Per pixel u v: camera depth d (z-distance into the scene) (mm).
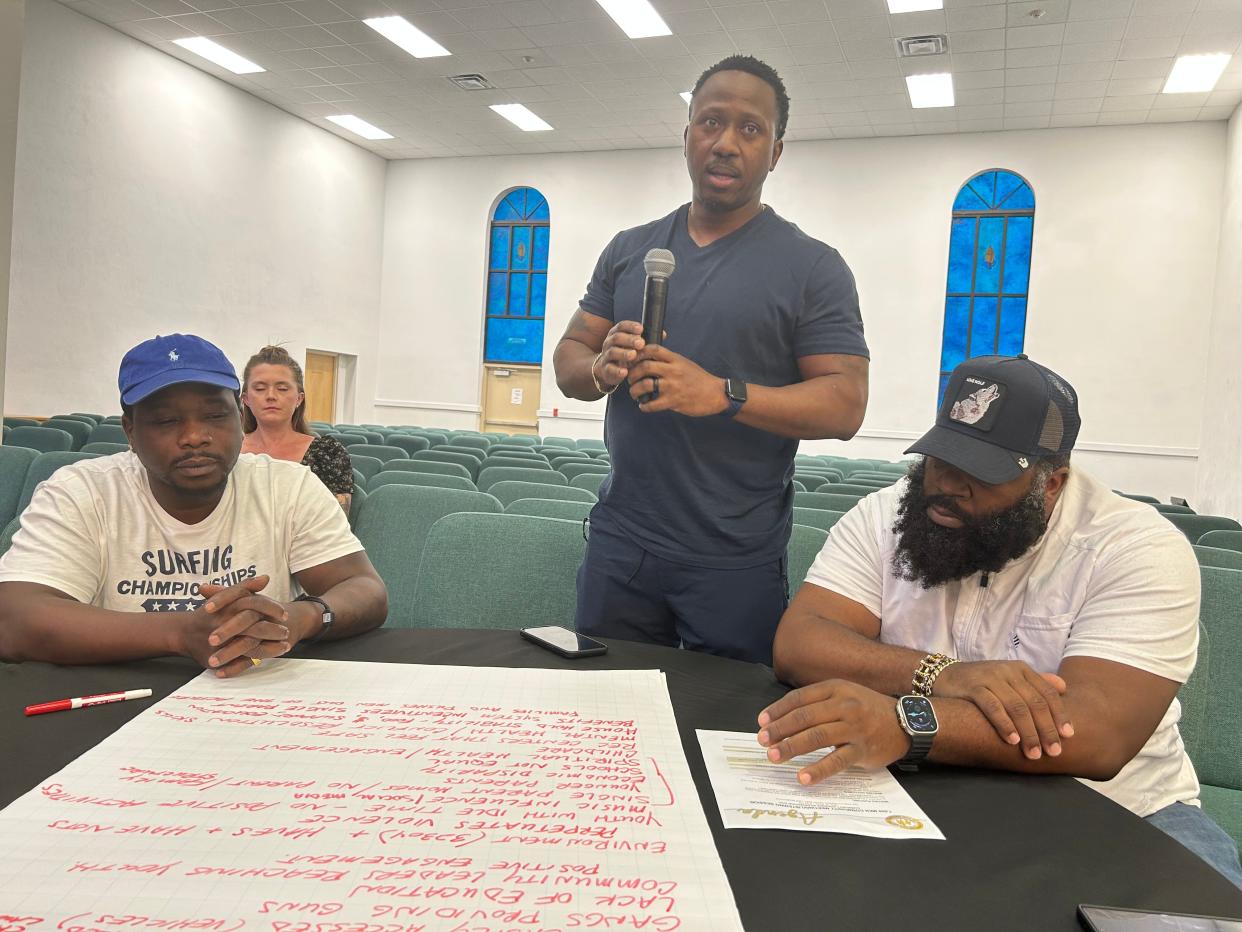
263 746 882
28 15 8797
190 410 1342
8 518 3061
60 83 9148
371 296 13852
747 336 1803
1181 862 773
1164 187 10672
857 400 1736
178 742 883
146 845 676
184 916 586
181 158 10570
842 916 656
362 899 616
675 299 1851
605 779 842
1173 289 10641
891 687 1151
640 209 12805
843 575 1451
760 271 1803
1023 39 8672
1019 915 673
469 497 2500
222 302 11289
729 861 729
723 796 848
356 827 720
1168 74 9258
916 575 1316
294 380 2848
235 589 1131
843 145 11758
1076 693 1092
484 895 629
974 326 11508
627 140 12398
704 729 1027
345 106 11789
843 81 9875
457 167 13633
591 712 1032
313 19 9266
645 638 1880
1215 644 1740
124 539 1449
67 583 1346
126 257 9992
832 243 11797
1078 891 714
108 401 9898
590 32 9172
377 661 1208
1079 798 918
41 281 9109
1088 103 10148
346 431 8617
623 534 1826
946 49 8977
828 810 835
